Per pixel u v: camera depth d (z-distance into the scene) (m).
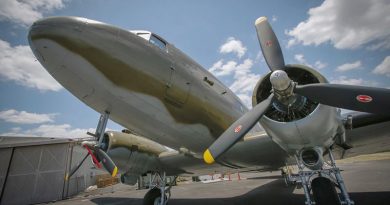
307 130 3.22
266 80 3.79
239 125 3.39
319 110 3.15
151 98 3.64
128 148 5.66
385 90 2.81
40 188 15.79
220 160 5.36
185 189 13.71
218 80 5.26
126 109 3.71
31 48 3.05
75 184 19.62
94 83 3.26
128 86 3.40
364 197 5.96
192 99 4.16
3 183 15.02
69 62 3.02
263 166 6.04
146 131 4.33
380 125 3.75
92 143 4.82
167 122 4.05
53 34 2.85
